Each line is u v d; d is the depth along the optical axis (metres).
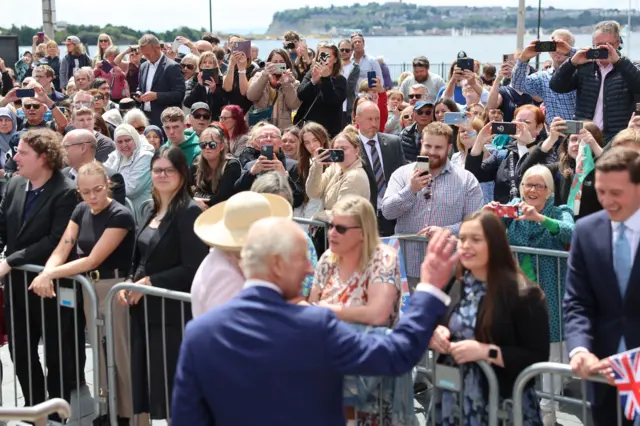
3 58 19.81
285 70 9.67
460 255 3.86
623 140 5.21
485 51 35.72
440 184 5.90
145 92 10.90
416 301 3.14
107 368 5.03
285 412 2.85
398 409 4.00
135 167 7.34
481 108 8.49
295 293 3.03
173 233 4.91
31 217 5.42
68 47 14.77
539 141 6.89
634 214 3.62
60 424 5.43
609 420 3.77
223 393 2.86
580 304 3.76
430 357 5.55
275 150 6.85
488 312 3.78
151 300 4.85
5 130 9.35
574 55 7.35
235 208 3.95
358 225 4.09
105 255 5.11
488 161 6.78
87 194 5.07
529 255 5.39
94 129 8.43
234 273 3.96
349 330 2.98
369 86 9.82
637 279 3.58
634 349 3.37
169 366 4.86
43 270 5.16
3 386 6.32
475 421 3.86
